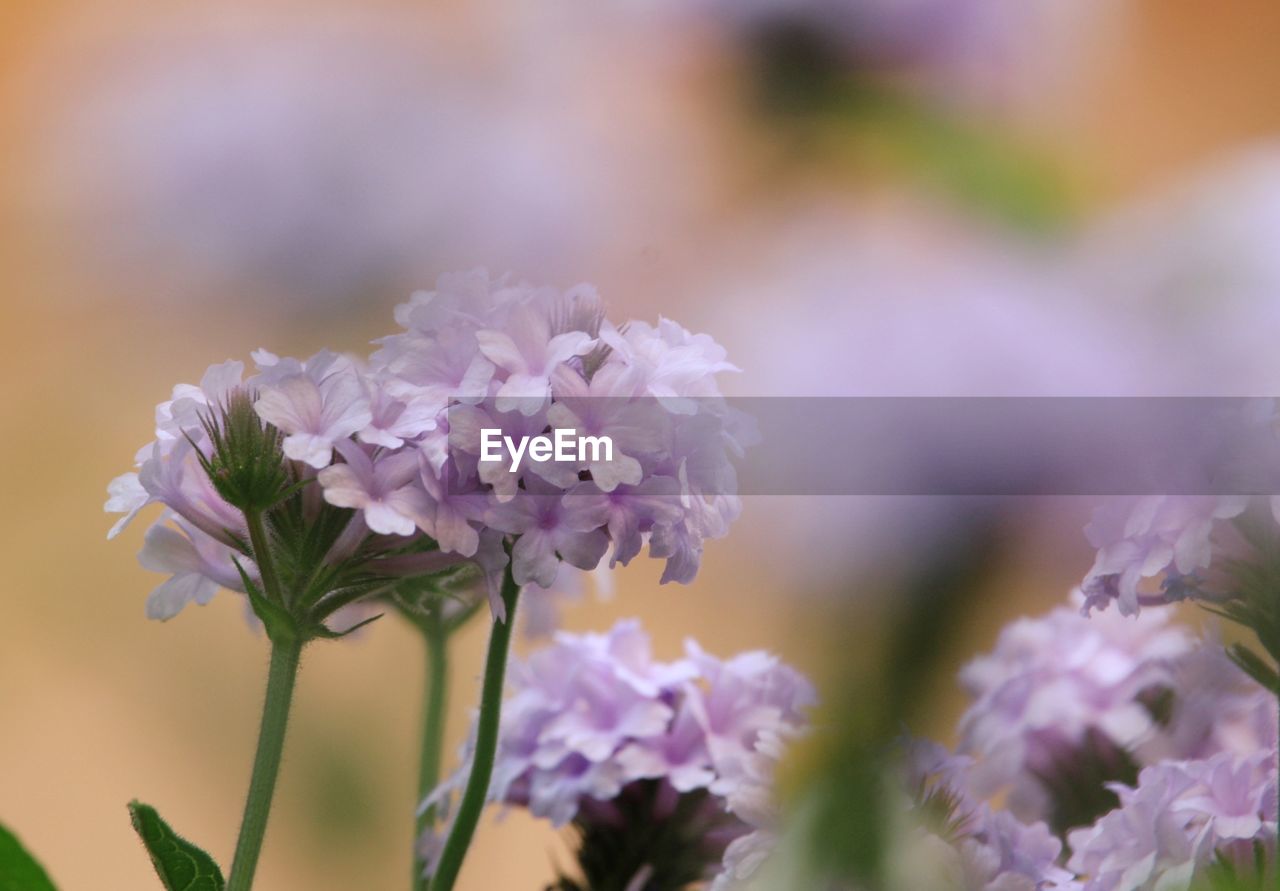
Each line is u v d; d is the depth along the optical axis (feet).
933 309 0.79
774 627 0.71
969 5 1.05
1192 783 1.37
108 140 1.19
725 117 1.05
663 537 1.29
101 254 1.19
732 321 0.88
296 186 1.15
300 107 1.15
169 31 1.21
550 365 1.29
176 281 1.16
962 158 0.93
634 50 1.10
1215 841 1.34
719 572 0.79
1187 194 1.04
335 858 1.35
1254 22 1.11
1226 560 1.32
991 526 0.67
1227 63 1.10
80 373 1.32
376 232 1.14
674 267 1.08
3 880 1.24
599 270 1.12
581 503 1.29
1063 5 1.09
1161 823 1.36
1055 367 0.77
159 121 1.18
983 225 0.88
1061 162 0.94
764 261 0.93
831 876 0.77
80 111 1.21
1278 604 1.32
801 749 0.81
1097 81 1.09
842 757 0.74
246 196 1.16
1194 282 0.90
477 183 1.14
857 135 0.99
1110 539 1.28
